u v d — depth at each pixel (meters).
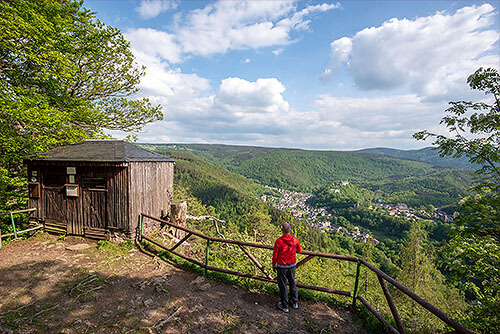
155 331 3.38
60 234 7.37
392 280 3.15
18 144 7.10
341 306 4.27
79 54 9.44
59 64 7.91
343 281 8.76
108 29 9.88
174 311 3.90
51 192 7.46
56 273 5.00
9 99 6.68
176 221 8.41
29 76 8.73
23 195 8.57
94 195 7.02
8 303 3.87
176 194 20.61
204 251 8.07
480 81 4.23
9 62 8.03
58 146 8.52
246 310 4.03
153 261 5.89
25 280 4.66
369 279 14.27
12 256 5.78
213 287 4.81
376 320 3.75
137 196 7.03
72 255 5.99
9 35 6.57
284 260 4.01
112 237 6.90
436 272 19.95
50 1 7.69
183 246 7.75
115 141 8.01
